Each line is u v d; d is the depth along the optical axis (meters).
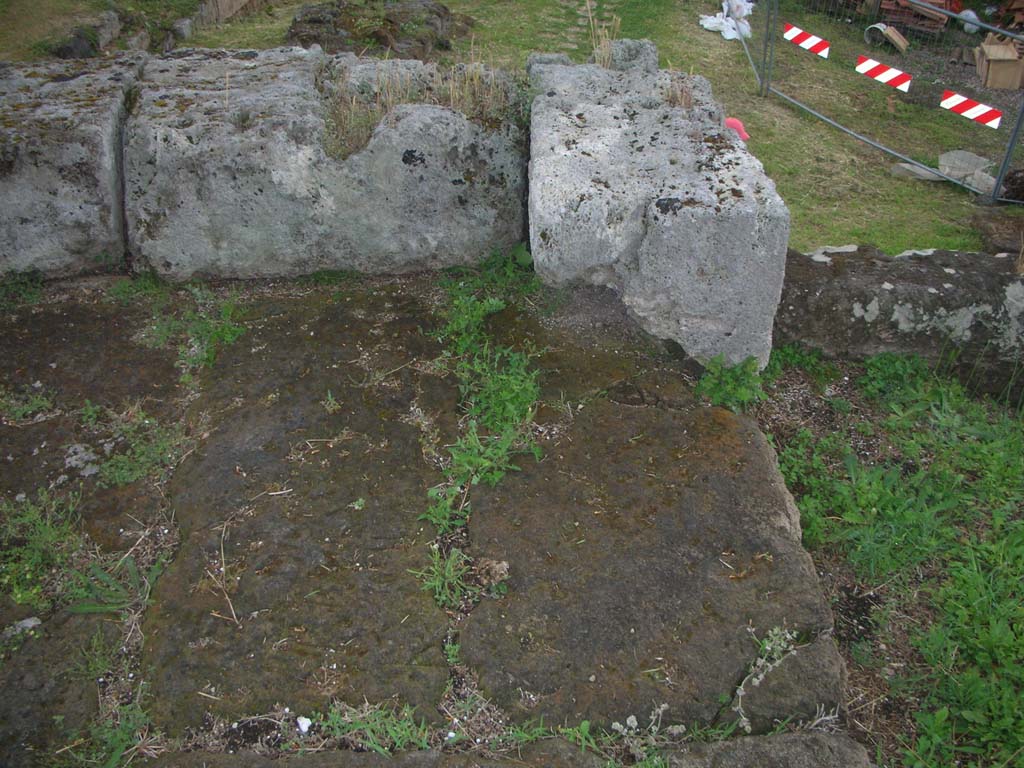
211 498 2.94
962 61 8.47
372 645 2.49
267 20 8.52
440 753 2.26
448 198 3.92
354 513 2.89
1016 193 5.51
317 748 2.28
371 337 3.66
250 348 3.60
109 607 2.62
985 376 3.88
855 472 3.31
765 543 2.81
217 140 3.71
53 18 7.00
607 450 3.14
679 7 8.97
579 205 3.33
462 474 3.02
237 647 2.49
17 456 3.10
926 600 2.88
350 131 3.87
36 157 3.62
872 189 5.63
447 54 7.45
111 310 3.80
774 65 7.75
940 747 2.41
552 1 9.09
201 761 2.23
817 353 3.88
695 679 2.43
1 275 3.85
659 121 3.85
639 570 2.71
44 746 2.27
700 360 3.56
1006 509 3.22
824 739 2.31
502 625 2.55
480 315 3.71
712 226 3.23
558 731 2.32
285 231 3.91
